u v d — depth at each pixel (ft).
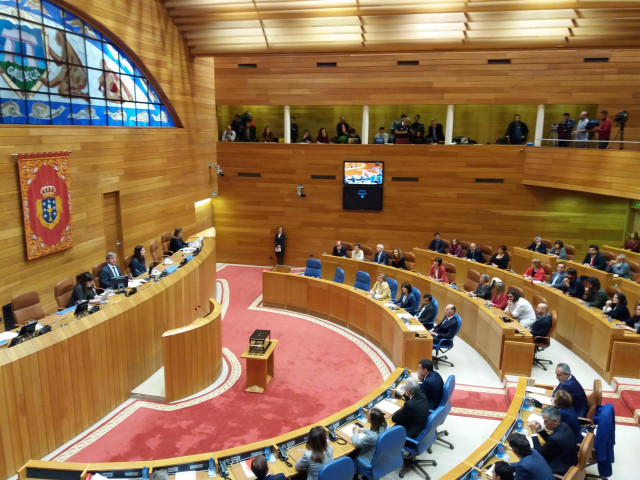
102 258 40.19
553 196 54.34
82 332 24.99
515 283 41.22
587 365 32.30
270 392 29.53
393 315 33.45
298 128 64.18
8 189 30.91
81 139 37.14
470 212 55.42
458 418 26.09
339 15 45.50
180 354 28.22
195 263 38.68
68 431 24.26
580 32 44.09
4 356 21.42
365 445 18.97
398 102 55.11
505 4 42.42
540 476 16.24
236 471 17.67
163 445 24.04
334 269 49.52
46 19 34.24
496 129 60.90
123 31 41.34
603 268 42.52
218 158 59.21
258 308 44.80
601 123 47.09
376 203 56.49
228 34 49.55
